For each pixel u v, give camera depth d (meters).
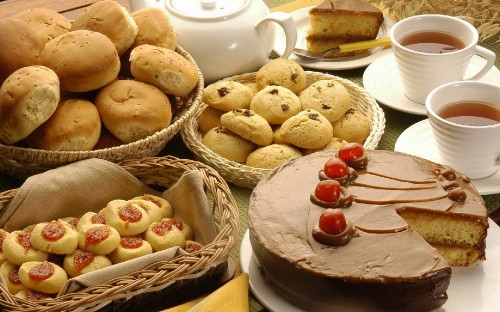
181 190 1.05
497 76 1.25
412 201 0.99
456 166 1.09
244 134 1.13
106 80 1.12
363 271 0.92
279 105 1.16
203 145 1.14
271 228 0.96
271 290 0.97
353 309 0.93
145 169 1.08
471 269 0.99
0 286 0.93
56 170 1.05
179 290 0.97
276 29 1.38
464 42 1.21
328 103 1.17
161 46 1.19
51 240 0.99
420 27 1.22
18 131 1.06
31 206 1.03
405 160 1.04
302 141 1.12
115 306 0.94
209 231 1.02
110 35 1.16
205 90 1.19
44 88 1.06
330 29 1.35
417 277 0.91
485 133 1.04
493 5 1.30
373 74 1.26
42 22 1.20
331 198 0.98
